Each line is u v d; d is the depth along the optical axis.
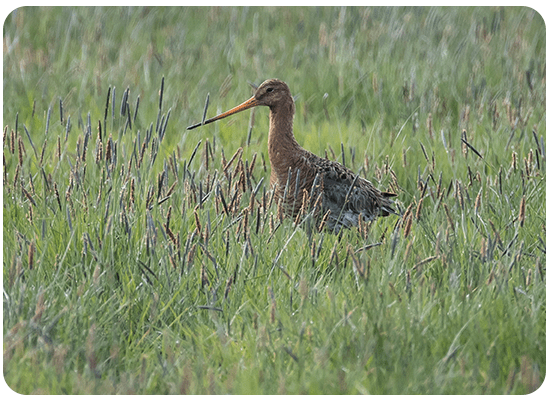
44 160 13.58
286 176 12.59
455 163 13.91
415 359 8.25
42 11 23.62
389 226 11.98
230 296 9.67
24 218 11.08
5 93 17.80
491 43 21.47
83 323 8.83
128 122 11.66
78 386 7.93
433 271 10.26
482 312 8.92
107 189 11.03
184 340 8.97
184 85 18.69
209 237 9.88
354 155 14.10
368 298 8.91
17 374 7.95
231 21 23.42
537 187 12.39
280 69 19.53
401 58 20.20
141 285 9.63
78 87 18.48
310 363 8.38
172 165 12.32
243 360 8.56
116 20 23.56
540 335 8.98
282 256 10.42
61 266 9.53
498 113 15.73
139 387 8.09
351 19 23.31
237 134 16.17
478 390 7.89
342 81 18.23
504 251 10.03
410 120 16.61
